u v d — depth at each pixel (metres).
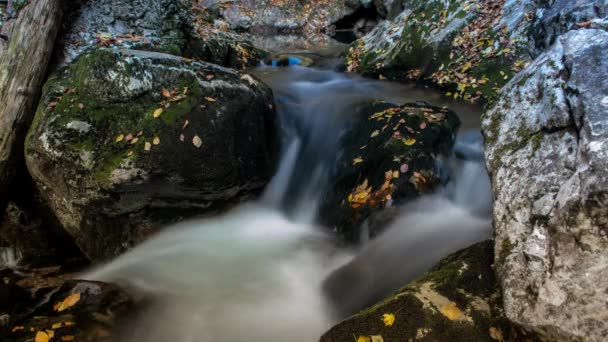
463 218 3.66
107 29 5.84
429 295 2.34
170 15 6.54
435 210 3.66
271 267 3.80
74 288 3.34
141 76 3.94
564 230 1.80
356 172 4.17
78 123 3.83
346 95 5.85
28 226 4.70
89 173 3.78
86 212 4.17
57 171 3.92
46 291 3.67
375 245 3.44
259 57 8.59
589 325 1.71
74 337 2.87
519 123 2.56
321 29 11.60
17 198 4.66
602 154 1.71
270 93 4.87
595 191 1.65
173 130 3.76
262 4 11.66
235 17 11.34
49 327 2.95
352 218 3.85
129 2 6.17
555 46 2.58
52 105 4.03
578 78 2.11
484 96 5.38
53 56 5.22
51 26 4.91
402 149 3.96
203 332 3.05
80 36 5.52
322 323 2.96
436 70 6.25
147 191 3.88
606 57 2.11
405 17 7.49
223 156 3.92
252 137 4.24
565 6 4.84
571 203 1.77
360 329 2.27
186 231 4.27
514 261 2.10
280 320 3.11
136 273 3.86
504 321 2.16
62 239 4.79
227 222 4.40
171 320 3.18
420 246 3.21
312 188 4.62
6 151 4.38
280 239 4.21
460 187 4.06
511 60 5.47
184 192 3.97
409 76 6.56
